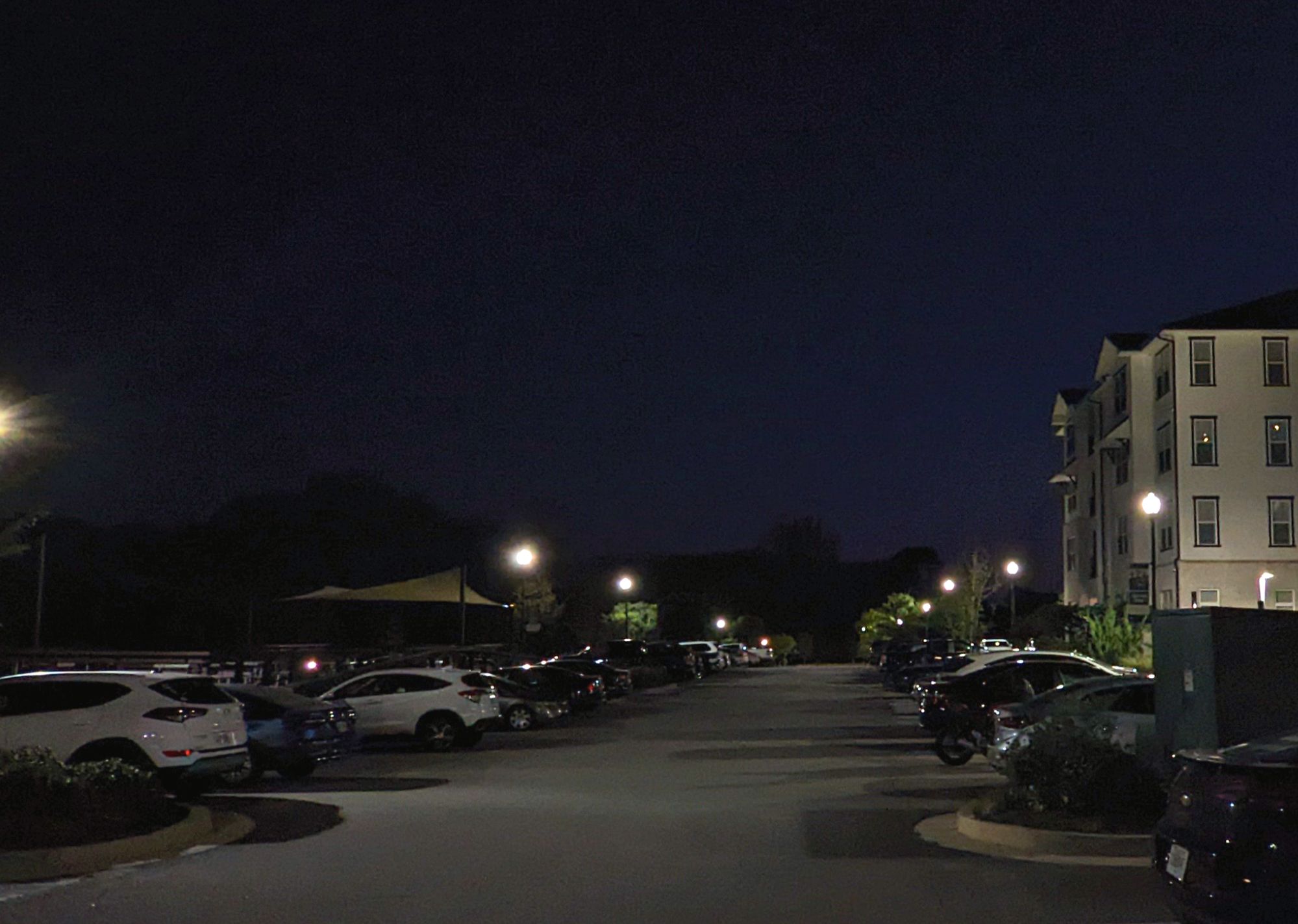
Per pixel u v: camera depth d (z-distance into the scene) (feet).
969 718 72.43
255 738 64.44
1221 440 158.20
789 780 65.00
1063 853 41.47
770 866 39.42
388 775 69.56
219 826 47.75
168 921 32.07
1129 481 175.22
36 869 39.01
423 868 39.29
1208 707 46.26
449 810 53.31
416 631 188.03
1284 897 23.76
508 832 46.70
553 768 73.10
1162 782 45.52
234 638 156.76
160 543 208.44
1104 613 157.48
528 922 31.48
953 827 47.67
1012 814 45.11
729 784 63.36
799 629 392.27
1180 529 157.28
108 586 158.40
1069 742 46.06
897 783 63.41
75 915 33.01
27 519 51.93
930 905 33.37
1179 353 159.84
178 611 156.66
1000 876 37.52
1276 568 156.25
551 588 196.75
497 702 100.63
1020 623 193.06
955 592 241.35
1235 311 165.78
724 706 134.62
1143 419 171.73
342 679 92.17
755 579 405.18
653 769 72.02
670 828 47.73
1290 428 157.99
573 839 45.03
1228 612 46.47
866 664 314.14
